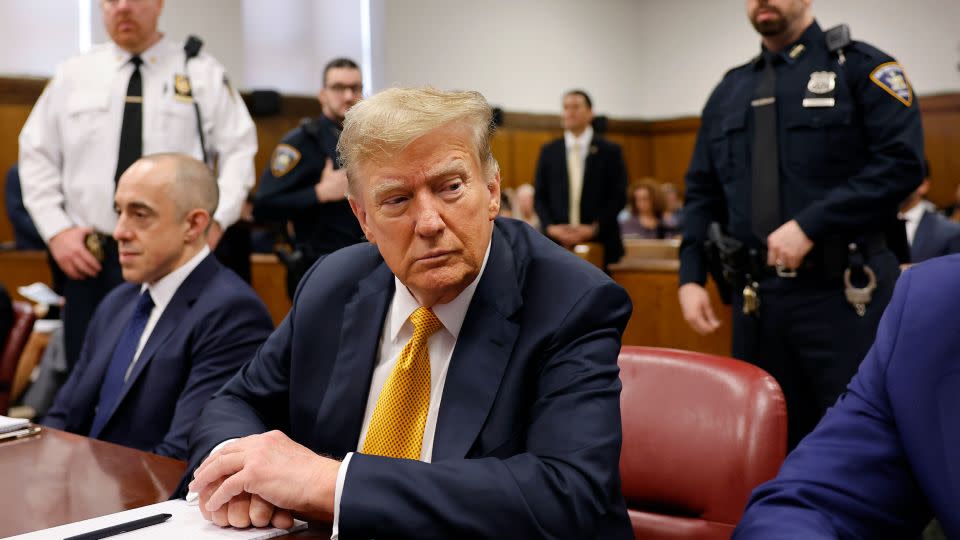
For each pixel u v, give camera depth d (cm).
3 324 308
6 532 110
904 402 106
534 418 118
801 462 111
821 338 236
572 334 122
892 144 232
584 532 108
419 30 975
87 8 759
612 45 1189
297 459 111
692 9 1187
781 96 248
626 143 1208
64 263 292
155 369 208
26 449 150
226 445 120
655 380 154
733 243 251
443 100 116
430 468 107
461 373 123
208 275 219
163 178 214
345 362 134
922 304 108
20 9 732
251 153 317
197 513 115
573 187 688
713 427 146
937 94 1016
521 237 137
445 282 118
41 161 304
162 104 303
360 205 122
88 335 235
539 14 1098
